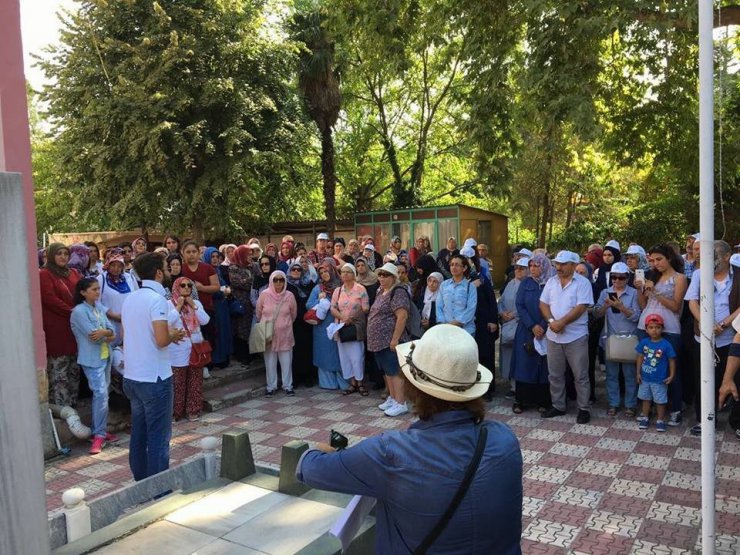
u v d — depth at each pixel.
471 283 7.09
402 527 1.71
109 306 6.55
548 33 8.12
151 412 4.49
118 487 5.12
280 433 6.43
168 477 3.34
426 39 10.44
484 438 1.74
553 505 4.50
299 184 20.34
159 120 16.36
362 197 25.50
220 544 2.58
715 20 7.04
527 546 3.92
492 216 20.36
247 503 2.98
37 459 1.08
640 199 22.64
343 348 7.83
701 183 3.09
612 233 20.86
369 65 10.94
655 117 10.62
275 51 17.52
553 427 6.28
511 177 10.14
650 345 6.04
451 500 1.64
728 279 5.82
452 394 1.73
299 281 8.49
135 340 4.49
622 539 3.98
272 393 7.98
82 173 17.62
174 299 6.78
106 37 16.27
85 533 2.91
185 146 16.28
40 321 5.68
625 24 8.55
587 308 6.26
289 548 2.55
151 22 16.39
